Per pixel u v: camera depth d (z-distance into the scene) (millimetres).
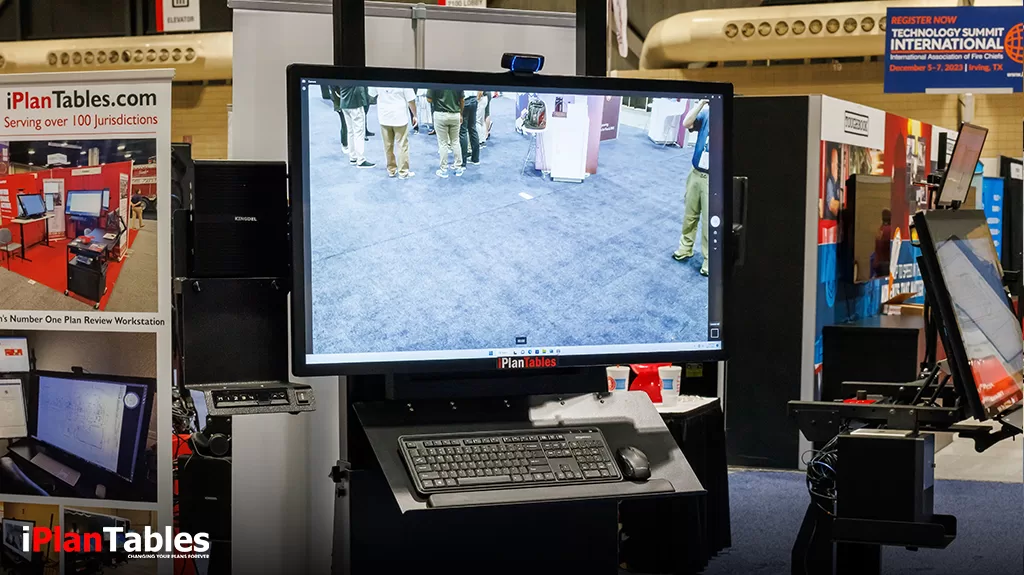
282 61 2529
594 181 2092
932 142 7578
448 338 2031
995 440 2467
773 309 5527
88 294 2537
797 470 5512
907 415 2506
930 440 2529
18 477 2602
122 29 11602
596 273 2105
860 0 9555
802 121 5422
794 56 9781
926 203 7523
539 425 2090
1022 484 5363
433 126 1993
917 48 7164
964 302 2344
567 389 2174
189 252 2100
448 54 2609
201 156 11828
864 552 2836
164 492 2533
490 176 2035
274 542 2584
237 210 2102
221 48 11148
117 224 2510
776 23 9609
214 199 2086
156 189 2480
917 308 6586
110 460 2557
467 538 2338
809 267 5441
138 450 2537
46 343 2568
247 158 2529
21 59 11773
